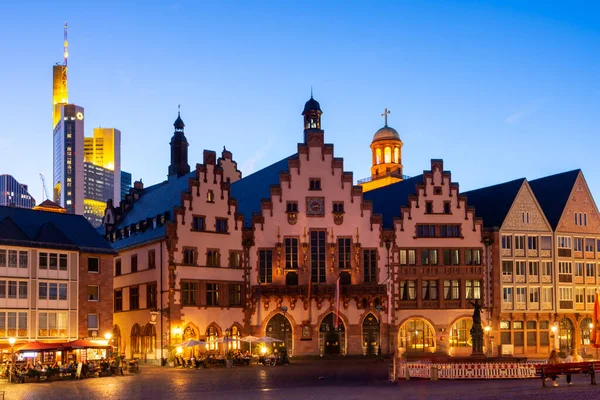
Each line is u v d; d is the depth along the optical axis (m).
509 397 39.75
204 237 84.94
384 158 141.12
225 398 42.06
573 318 93.31
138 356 86.12
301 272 88.75
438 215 91.25
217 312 84.81
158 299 83.00
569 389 44.00
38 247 73.62
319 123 99.38
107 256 78.69
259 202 94.19
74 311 75.38
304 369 69.06
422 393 43.06
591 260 95.50
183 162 119.62
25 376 58.72
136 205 104.31
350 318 88.38
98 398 43.53
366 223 90.12
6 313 71.00
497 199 96.00
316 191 90.06
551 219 95.19
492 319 90.19
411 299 89.69
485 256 91.19
